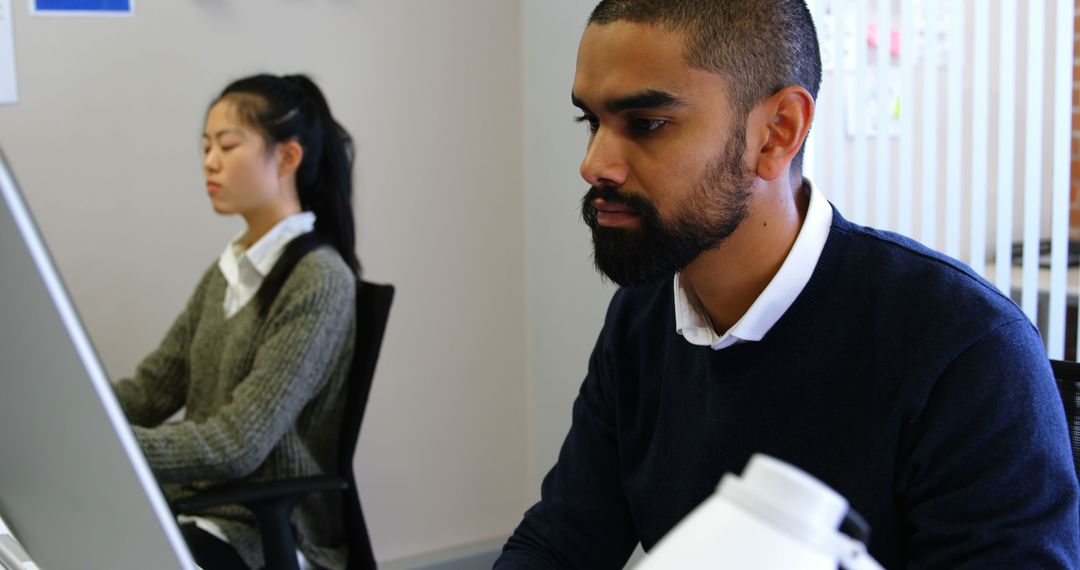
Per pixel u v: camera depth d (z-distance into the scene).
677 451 1.10
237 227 2.50
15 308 0.53
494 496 2.91
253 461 1.74
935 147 1.87
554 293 2.72
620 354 1.21
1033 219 1.77
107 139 2.34
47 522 0.62
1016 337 0.92
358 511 1.83
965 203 1.94
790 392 1.01
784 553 0.37
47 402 0.55
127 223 2.38
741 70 0.90
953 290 0.95
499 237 2.82
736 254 0.99
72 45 2.29
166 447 1.69
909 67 1.88
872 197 2.00
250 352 1.86
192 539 1.72
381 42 2.60
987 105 1.81
